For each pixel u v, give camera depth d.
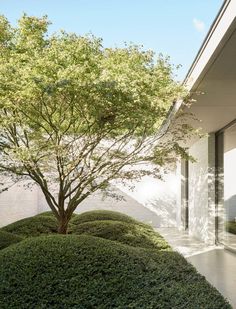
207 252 9.18
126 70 5.37
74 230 7.39
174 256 5.07
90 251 3.83
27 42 5.61
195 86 5.64
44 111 5.95
